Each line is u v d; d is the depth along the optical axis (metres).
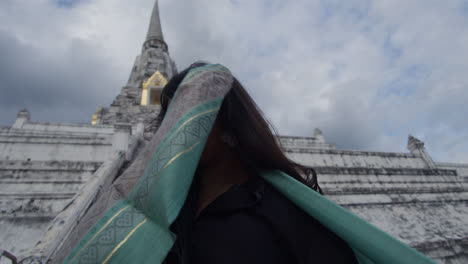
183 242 0.64
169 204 0.57
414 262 0.58
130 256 0.56
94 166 8.43
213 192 0.78
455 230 10.12
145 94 25.44
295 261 0.67
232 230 0.66
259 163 0.89
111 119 21.02
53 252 3.26
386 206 10.94
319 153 12.89
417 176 12.93
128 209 0.65
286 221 0.73
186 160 0.64
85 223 0.67
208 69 0.85
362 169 12.09
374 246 0.63
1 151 9.82
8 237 5.65
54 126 14.51
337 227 0.68
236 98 0.91
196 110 0.71
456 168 17.86
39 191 7.54
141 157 0.75
